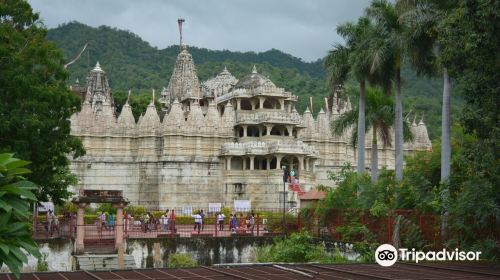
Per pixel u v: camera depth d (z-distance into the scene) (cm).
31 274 2333
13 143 3622
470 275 2228
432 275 2223
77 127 8788
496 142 2677
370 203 3950
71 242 4162
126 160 8906
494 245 2978
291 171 8531
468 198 3097
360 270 2417
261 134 9131
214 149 8900
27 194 990
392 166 10456
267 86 9119
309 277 2178
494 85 2692
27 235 1002
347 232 3838
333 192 4334
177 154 8700
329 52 4919
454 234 3259
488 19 2536
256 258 4231
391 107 5341
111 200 4219
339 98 9731
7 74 3619
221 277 2220
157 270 2456
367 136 10319
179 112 8862
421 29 3975
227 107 9200
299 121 9231
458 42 2833
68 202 7488
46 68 3975
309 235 4116
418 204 3619
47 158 4025
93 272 2384
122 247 4109
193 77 11156
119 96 13138
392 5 4509
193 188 8681
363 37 4659
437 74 4362
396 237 3341
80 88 14000
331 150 9919
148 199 8744
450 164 3906
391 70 4634
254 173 8644
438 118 14688
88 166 8725
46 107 3762
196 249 4284
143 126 8938
